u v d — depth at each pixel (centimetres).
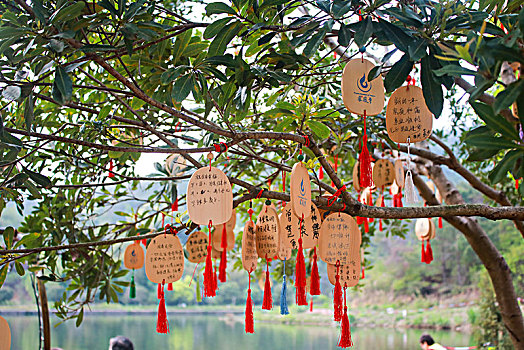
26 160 208
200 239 212
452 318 1747
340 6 127
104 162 242
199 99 152
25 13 144
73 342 1248
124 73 181
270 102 188
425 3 137
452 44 126
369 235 425
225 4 143
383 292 2325
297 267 166
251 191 176
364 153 163
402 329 1781
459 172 286
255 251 185
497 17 132
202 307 1944
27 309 1312
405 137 158
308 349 1309
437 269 2280
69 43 133
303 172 160
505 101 100
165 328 188
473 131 117
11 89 132
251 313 178
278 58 161
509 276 296
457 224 299
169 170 241
